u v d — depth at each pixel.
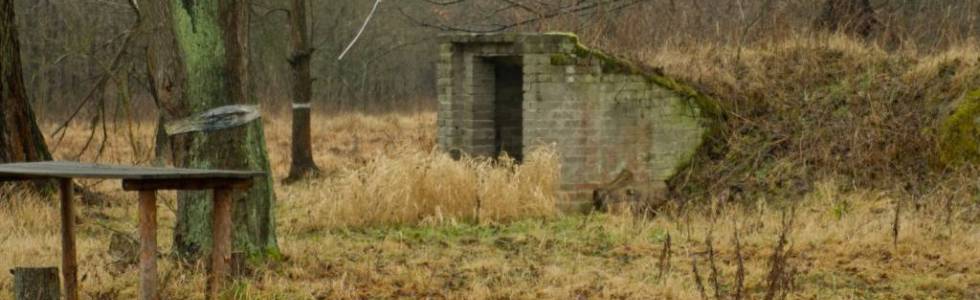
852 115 15.89
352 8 41.41
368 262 11.20
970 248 11.59
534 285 10.24
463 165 14.73
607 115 15.14
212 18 10.34
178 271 10.17
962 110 14.62
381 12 40.78
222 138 10.52
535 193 14.53
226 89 10.43
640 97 15.35
